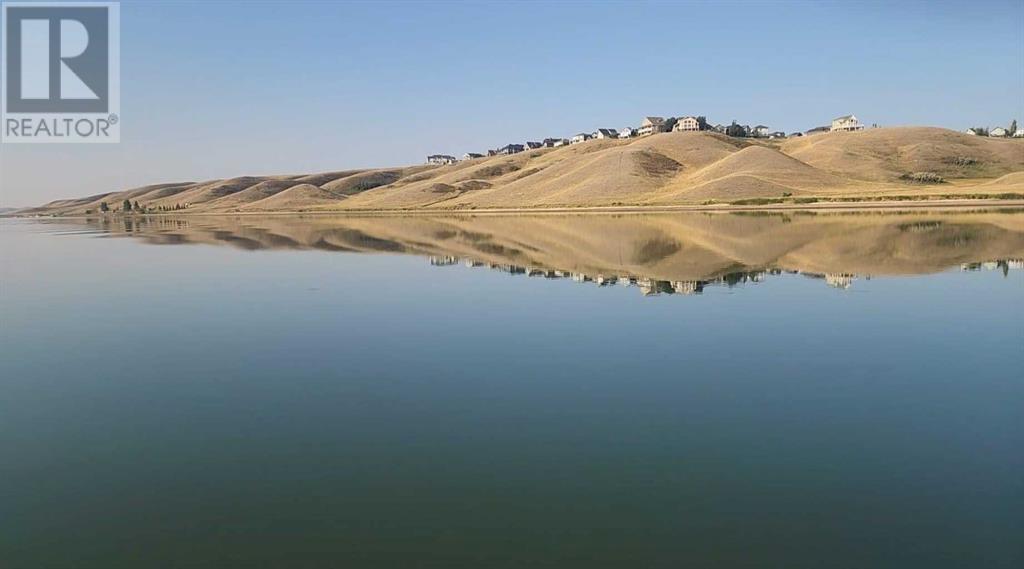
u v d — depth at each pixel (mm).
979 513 11508
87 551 10789
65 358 23797
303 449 14859
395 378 20359
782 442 14773
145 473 13766
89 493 12898
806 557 10227
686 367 20922
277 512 11930
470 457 14188
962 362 21141
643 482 12852
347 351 24016
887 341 23922
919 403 17281
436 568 10039
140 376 21266
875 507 11758
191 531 11344
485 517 11594
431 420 16562
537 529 11156
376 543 10805
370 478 13250
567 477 13117
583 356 22516
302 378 20594
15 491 13039
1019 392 18062
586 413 16828
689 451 14305
